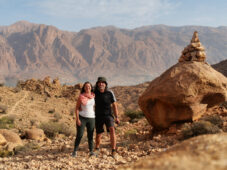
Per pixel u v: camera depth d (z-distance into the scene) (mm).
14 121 41625
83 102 5867
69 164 5129
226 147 1405
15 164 5340
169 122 8102
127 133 9008
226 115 8531
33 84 80250
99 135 6336
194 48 8648
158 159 1486
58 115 52719
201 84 7812
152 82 8867
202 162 1208
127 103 78000
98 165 4957
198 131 6871
